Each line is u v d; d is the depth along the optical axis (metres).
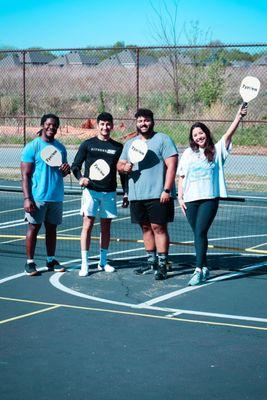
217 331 7.44
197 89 32.16
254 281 9.74
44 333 7.36
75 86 45.62
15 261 11.04
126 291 9.15
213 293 9.07
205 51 32.84
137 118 9.58
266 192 18.86
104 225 10.14
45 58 56.78
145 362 6.49
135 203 9.71
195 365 6.41
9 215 15.80
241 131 30.34
